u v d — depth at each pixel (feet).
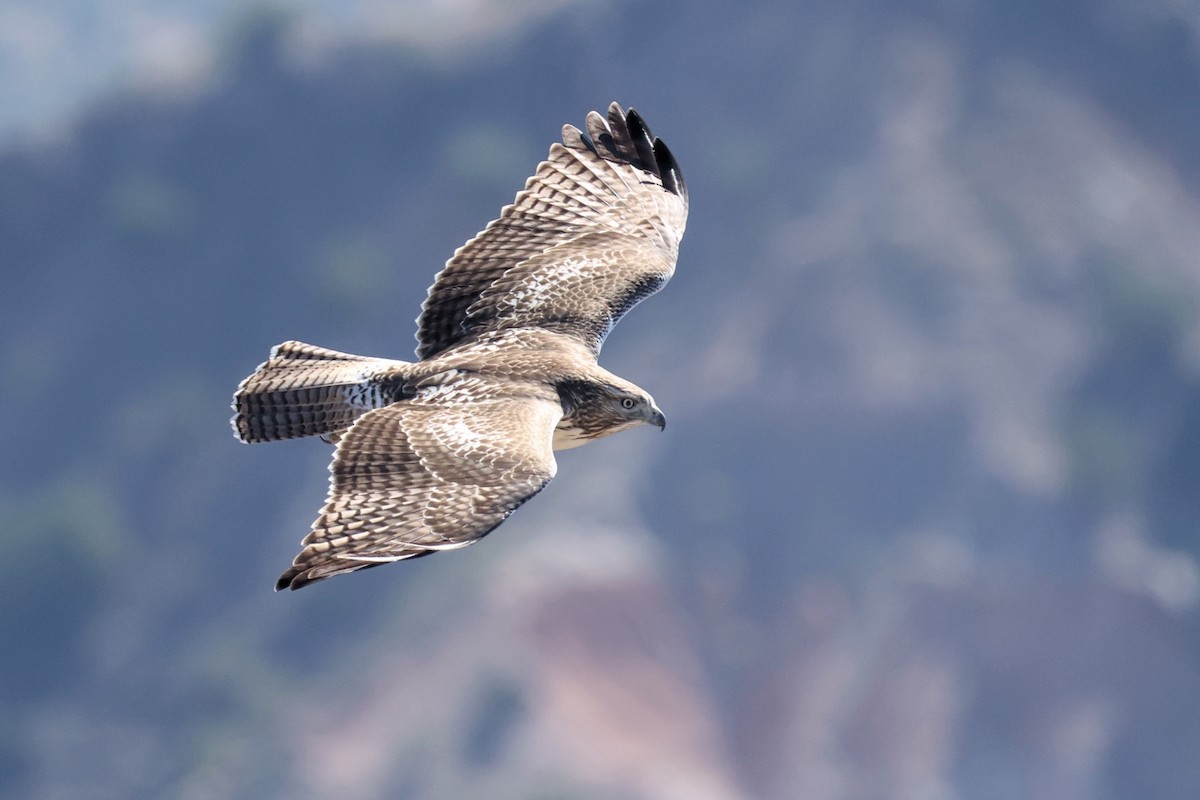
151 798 259.60
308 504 306.35
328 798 241.14
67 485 322.96
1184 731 238.89
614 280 32.94
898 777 234.99
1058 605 254.68
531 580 252.21
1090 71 354.13
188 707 272.51
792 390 286.25
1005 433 280.31
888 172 328.90
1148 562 266.98
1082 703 241.76
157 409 335.06
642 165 35.45
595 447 281.54
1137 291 303.48
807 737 239.91
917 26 355.56
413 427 27.25
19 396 347.77
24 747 274.16
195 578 300.81
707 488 275.18
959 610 253.85
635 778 226.38
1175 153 346.13
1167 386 298.35
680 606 257.75
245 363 349.61
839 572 261.65
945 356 291.99
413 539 24.88
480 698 237.04
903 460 278.67
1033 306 304.91
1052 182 330.75
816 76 350.84
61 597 293.84
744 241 323.37
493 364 30.14
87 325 357.82
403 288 356.59
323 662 268.62
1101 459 273.54
